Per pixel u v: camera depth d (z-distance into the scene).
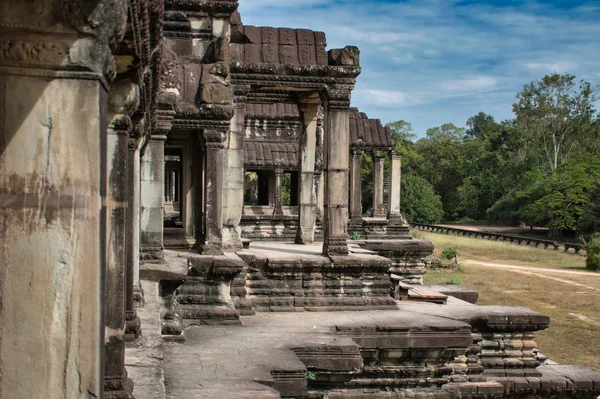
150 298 8.83
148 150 10.24
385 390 10.09
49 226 3.36
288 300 11.99
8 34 3.28
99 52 3.37
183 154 13.55
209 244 11.38
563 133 71.69
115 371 4.78
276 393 6.94
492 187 74.69
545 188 57.47
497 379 11.56
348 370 9.16
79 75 3.37
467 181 76.75
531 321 11.77
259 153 28.92
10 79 3.33
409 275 19.36
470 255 41.94
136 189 8.28
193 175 13.45
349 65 13.02
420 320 10.86
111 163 4.77
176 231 13.55
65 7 3.26
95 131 3.40
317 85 13.00
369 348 10.07
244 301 11.64
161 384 5.56
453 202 80.06
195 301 10.66
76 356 3.38
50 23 3.29
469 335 10.30
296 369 8.03
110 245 4.79
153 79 6.24
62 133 3.37
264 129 29.33
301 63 13.20
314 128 15.92
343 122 12.91
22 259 3.35
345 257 12.41
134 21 3.96
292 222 25.17
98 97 3.40
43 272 3.36
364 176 56.47
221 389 7.05
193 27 12.66
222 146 11.29
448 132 112.81
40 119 3.35
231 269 10.66
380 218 31.33
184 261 10.55
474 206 76.06
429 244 19.44
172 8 12.56
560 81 72.12
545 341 18.19
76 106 3.38
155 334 7.07
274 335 9.85
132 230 6.62
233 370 7.85
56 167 3.37
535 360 11.80
